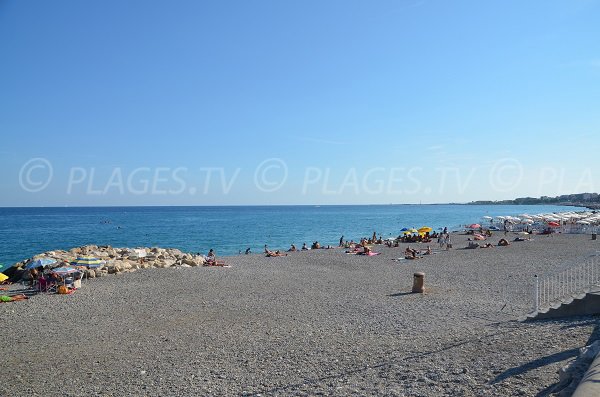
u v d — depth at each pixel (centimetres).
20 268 3114
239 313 1862
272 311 1878
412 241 5344
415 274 2205
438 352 1078
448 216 17000
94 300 2208
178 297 2255
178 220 14012
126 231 9219
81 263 2920
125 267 3192
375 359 1091
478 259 3481
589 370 593
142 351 1357
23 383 1120
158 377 1100
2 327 1714
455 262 3366
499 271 2825
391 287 2408
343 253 4369
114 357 1309
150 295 2319
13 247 6191
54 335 1591
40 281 2512
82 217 16525
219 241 7006
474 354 1015
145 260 3628
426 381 875
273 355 1220
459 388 809
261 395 920
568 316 1283
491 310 1681
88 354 1354
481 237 5053
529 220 6700
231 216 17250
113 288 2538
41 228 10262
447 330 1368
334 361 1113
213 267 3450
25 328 1695
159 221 13412
